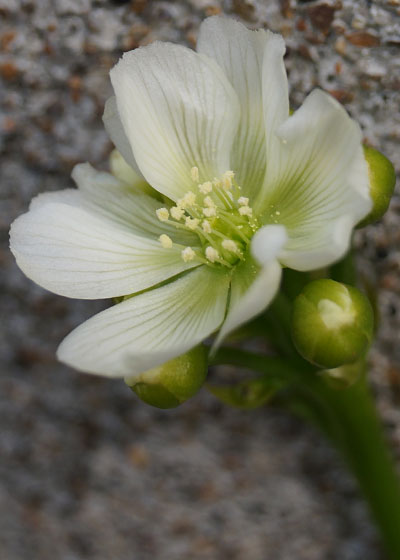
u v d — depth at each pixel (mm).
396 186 112
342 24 109
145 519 129
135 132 102
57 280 104
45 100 116
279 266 96
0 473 131
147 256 106
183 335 102
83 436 128
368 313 101
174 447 127
